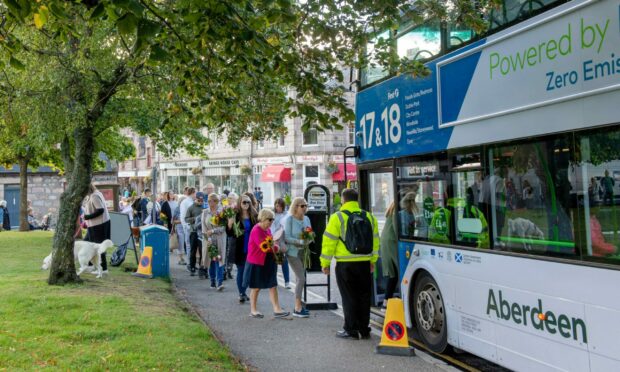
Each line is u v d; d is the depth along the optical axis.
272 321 9.21
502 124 5.83
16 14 4.75
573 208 4.85
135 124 17.66
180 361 5.91
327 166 45.25
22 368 5.41
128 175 67.50
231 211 10.76
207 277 13.83
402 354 7.15
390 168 9.55
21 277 11.12
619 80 4.41
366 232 7.93
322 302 10.46
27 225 29.28
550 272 5.09
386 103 8.67
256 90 8.82
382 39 7.50
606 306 4.49
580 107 4.80
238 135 12.00
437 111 7.13
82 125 10.56
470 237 6.39
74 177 10.59
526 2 5.48
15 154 27.23
